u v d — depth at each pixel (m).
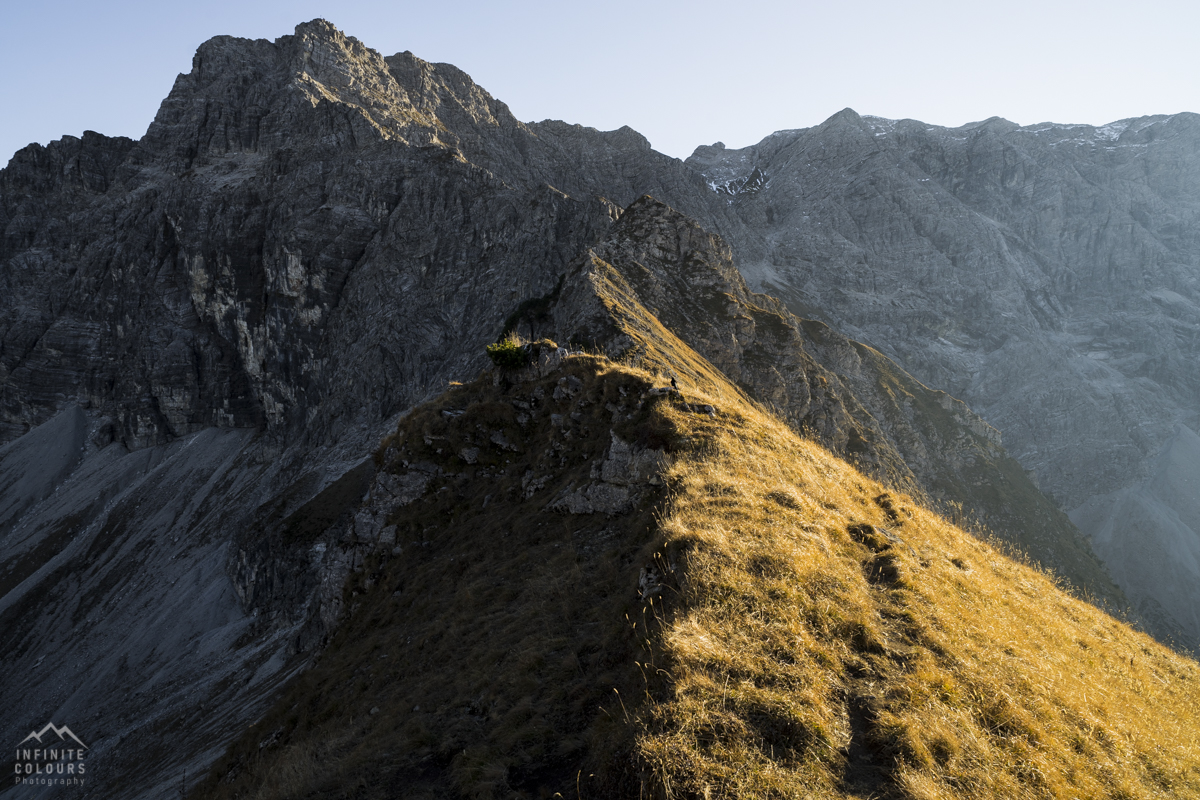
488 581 20.73
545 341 33.50
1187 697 17.62
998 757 9.87
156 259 197.00
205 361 186.50
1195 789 11.14
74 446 187.88
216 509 151.75
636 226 113.44
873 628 12.37
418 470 30.59
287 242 172.75
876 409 154.38
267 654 81.00
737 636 11.12
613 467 22.02
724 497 16.97
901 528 19.88
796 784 8.55
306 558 103.94
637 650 11.97
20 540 162.88
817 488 19.95
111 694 98.88
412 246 170.25
